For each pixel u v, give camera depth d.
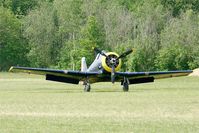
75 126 34.62
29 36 185.88
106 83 100.06
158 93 62.22
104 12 183.12
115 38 173.38
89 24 168.12
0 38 185.00
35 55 185.12
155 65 162.00
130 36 174.12
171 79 118.94
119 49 162.88
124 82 67.56
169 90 69.88
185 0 199.25
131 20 177.25
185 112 41.25
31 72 67.62
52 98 54.94
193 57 161.12
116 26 176.38
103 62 66.69
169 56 161.25
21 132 32.50
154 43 164.25
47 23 185.12
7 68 187.00
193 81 108.81
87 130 33.19
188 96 56.78
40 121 36.78
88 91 67.88
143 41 163.12
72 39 181.38
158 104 47.47
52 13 186.88
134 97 55.47
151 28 172.62
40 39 185.12
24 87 82.81
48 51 184.50
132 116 39.22
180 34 164.75
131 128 33.84
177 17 190.12
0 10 187.00
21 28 187.00
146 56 162.12
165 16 179.00
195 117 38.44
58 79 68.62
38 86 86.56
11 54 186.50
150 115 39.72
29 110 43.28
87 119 37.78
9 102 50.50
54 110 43.28
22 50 186.88
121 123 35.88
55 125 35.06
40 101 51.38
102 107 45.31
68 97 56.22
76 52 168.62
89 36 168.00
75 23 184.50
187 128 33.62
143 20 175.00
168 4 198.25
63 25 184.50
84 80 68.06
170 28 167.25
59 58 183.38
